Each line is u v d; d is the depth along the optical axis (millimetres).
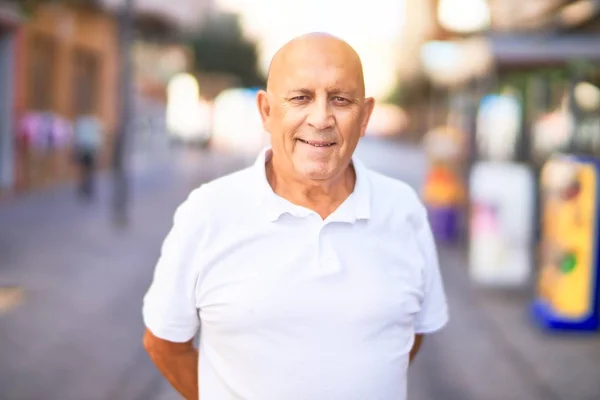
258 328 1695
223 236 1719
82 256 9273
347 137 1675
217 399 1777
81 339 5910
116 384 4988
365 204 1738
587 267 6234
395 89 66438
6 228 11180
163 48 34219
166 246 1786
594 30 8188
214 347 1768
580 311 6277
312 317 1692
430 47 12641
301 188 1751
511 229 7684
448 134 11445
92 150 15086
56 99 18078
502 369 5438
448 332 6375
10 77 14773
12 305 6824
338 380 1707
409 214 1828
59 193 16125
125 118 12172
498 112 10641
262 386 1709
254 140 41125
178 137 39469
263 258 1703
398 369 1791
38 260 8883
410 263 1801
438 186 10969
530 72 8719
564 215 6344
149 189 18500
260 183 1724
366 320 1714
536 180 9758
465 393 4965
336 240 1726
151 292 1821
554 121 9727
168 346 1866
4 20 13602
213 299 1728
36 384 4930
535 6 8812
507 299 7523
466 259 9727
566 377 5262
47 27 17000
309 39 1679
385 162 34438
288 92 1664
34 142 15836
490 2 9539
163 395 4840
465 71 10586
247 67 39625
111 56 22578
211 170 26047
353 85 1666
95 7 18391
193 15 21812
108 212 13523
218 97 41531
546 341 6105
